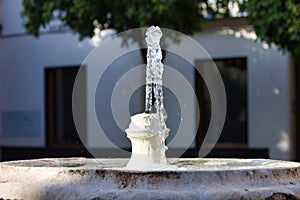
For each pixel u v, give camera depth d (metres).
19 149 12.88
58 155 12.29
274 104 10.53
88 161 3.98
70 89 12.42
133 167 3.58
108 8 8.88
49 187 2.60
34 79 12.80
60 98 12.55
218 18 10.24
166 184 2.51
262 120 10.61
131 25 8.84
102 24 9.15
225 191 2.47
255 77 10.63
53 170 2.70
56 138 12.52
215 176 2.55
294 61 10.84
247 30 10.62
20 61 12.95
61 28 12.30
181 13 8.84
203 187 2.50
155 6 8.27
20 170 2.82
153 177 2.52
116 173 2.57
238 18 10.47
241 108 10.87
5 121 13.12
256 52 10.61
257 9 7.77
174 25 8.73
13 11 12.95
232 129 10.87
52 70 12.70
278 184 2.65
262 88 10.61
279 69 10.49
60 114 12.53
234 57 10.73
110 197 2.47
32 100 12.81
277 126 10.51
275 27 7.82
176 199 2.43
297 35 7.64
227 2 8.82
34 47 12.76
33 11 9.65
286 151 10.45
